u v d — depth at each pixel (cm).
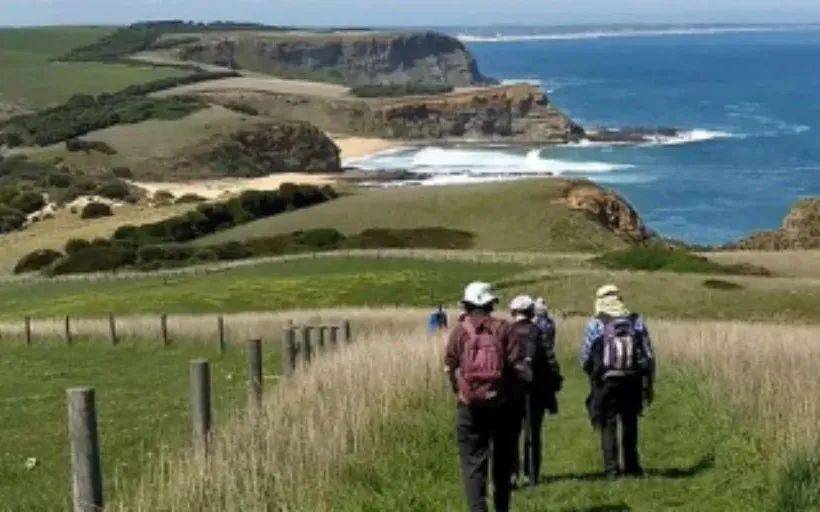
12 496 1477
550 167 17612
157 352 3328
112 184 14000
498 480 1148
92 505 965
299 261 7094
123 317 4606
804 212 8262
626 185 15150
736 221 12281
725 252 7256
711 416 1680
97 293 6250
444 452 1470
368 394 1631
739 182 15150
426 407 1711
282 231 9856
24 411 2239
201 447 1240
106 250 8706
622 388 1397
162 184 16562
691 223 12206
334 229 9462
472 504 1116
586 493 1327
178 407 2203
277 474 1190
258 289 5781
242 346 3375
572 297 5194
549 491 1350
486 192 10312
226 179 17600
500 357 1104
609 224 10200
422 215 9838
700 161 17612
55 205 12712
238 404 2006
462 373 1107
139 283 6612
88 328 3781
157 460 1585
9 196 12706
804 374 1753
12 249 10031
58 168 16700
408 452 1435
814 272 6400
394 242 8975
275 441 1302
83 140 18500
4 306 5978
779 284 5341
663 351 2723
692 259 6475
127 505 1170
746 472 1330
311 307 5259
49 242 10112
